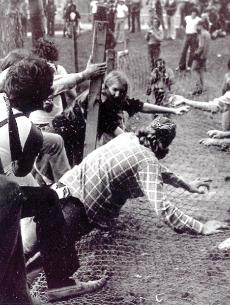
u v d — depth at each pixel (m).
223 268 5.20
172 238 5.83
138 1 29.28
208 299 4.70
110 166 4.27
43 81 3.55
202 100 14.24
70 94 6.15
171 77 10.51
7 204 2.94
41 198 3.59
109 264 5.21
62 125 5.69
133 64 13.25
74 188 4.34
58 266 3.88
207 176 7.97
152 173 4.21
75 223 4.24
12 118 3.41
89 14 33.88
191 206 6.71
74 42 11.86
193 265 5.23
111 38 14.05
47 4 26.94
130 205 6.64
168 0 26.98
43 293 4.56
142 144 4.46
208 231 4.16
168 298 4.72
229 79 9.99
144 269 5.14
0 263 3.00
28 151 3.48
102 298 4.68
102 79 5.37
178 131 10.50
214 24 27.72
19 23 9.72
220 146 9.05
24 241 4.10
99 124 5.62
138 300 4.68
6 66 4.87
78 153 5.81
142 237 5.77
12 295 3.20
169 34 27.34
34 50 5.80
